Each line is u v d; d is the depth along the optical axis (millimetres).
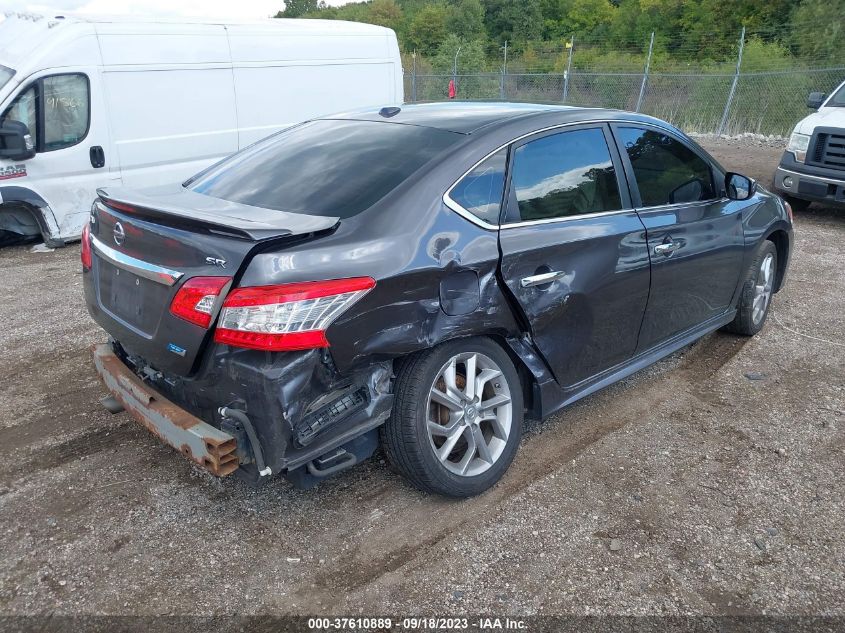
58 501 3164
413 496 3232
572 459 3557
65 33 7535
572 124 3539
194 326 2529
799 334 5227
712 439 3762
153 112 8320
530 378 3385
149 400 2824
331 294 2512
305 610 2557
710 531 3012
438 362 2914
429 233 2840
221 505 3154
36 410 3998
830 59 22188
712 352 4906
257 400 2490
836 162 8727
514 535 2967
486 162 3131
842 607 2602
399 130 3436
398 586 2676
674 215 3961
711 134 17422
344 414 2691
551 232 3256
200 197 3254
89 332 5211
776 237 5234
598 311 3514
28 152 7293
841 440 3756
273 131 9523
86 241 3297
